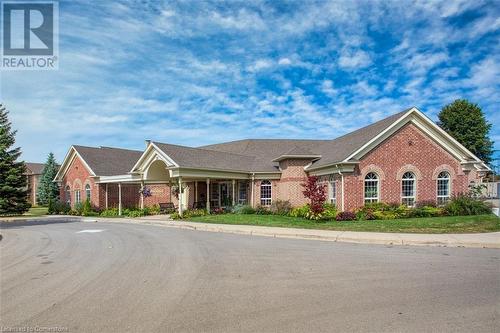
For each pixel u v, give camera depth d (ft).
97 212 106.52
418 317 18.43
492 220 56.80
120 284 25.53
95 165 113.60
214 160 91.61
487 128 181.47
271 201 94.32
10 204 111.75
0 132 112.37
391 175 71.97
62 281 26.81
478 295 22.00
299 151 89.76
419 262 32.07
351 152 70.64
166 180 100.01
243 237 51.26
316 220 65.26
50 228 70.44
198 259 34.40
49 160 201.46
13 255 39.58
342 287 24.04
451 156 74.38
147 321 18.20
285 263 32.07
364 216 64.34
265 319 18.31
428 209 66.54
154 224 75.15
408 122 72.90
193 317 18.69
